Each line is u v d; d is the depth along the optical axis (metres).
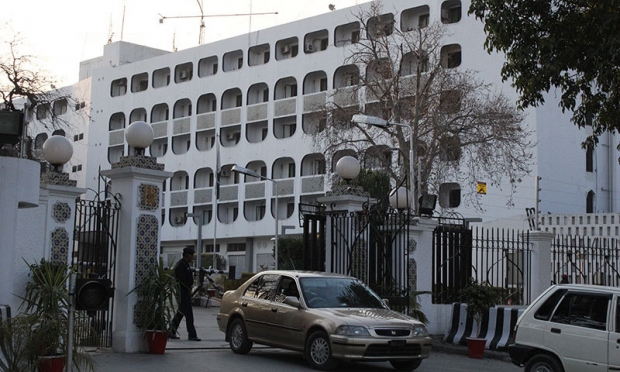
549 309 11.39
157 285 14.04
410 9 50.38
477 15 17.45
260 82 58.84
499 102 34.72
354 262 17.08
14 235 10.58
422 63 34.41
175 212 64.94
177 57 64.38
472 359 15.93
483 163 34.44
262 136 60.00
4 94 34.94
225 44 61.41
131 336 13.96
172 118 64.38
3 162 10.52
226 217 61.75
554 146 48.06
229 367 12.89
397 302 15.95
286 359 14.20
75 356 10.06
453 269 18.97
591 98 17.36
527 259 19.88
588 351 10.74
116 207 14.38
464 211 48.16
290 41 58.31
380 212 16.98
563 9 16.91
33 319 9.83
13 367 9.59
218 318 15.23
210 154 61.75
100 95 69.12
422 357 12.91
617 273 21.31
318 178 54.84
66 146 13.70
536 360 11.36
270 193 57.88
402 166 33.97
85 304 9.66
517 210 46.78
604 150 51.78
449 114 32.59
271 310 13.90
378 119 28.89
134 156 14.36
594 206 50.72
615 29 15.58
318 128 34.97
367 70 34.47
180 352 14.52
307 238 17.64
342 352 12.36
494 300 17.58
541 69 16.58
